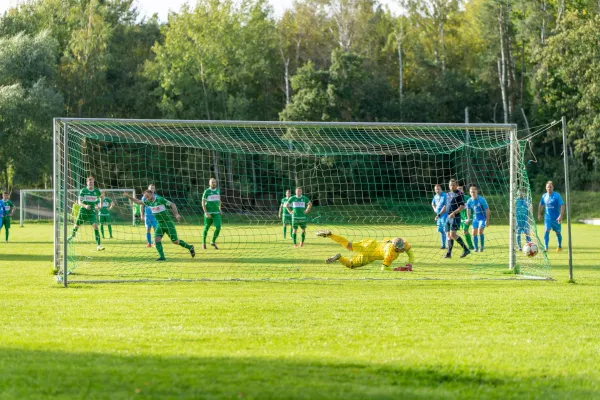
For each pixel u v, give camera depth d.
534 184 54.44
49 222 44.88
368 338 6.98
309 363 5.77
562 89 56.25
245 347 6.46
